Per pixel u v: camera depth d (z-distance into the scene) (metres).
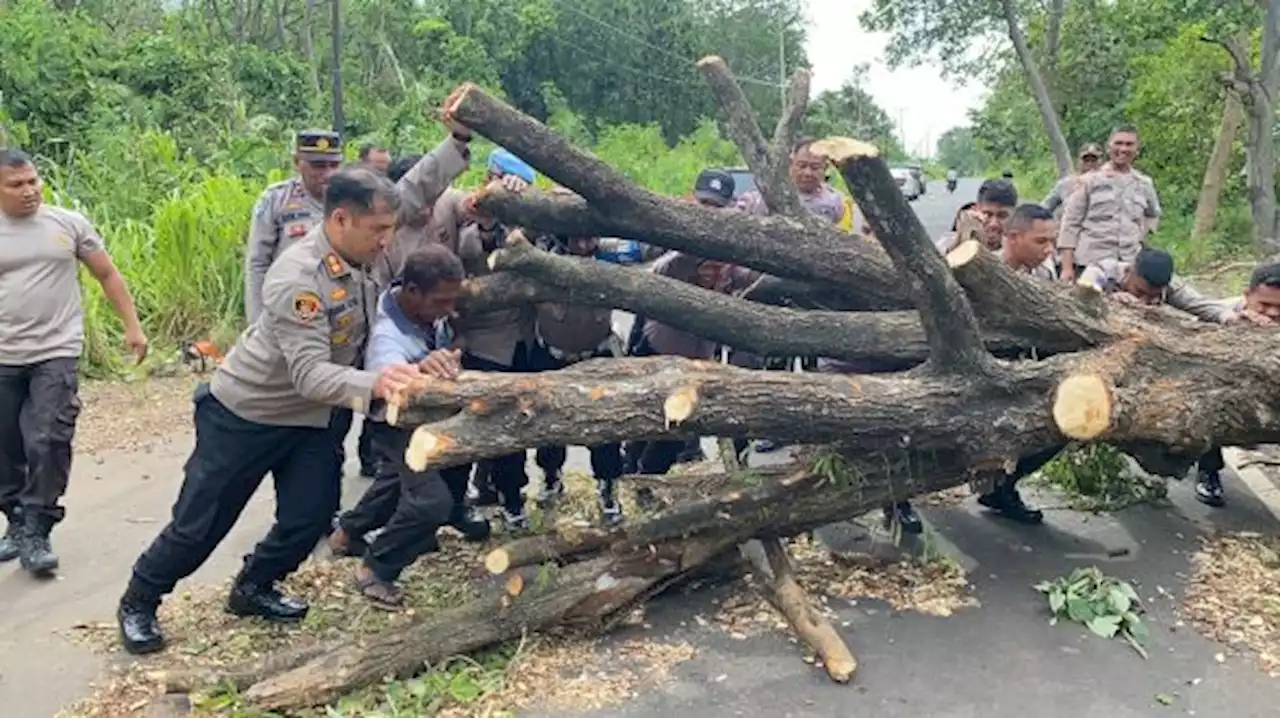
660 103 43.00
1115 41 22.81
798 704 3.76
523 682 3.87
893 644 4.18
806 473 4.38
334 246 3.89
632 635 4.22
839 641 3.99
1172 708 3.75
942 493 5.76
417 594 4.57
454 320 4.86
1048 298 4.52
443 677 3.86
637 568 4.25
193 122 16.84
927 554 4.88
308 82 22.89
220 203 10.08
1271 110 16.55
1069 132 24.00
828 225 5.13
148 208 11.41
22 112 14.66
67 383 4.93
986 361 4.06
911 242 3.80
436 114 4.96
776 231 4.96
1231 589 4.64
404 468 4.25
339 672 3.77
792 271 5.00
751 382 3.92
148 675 3.92
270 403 3.97
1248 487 5.93
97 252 5.14
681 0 44.28
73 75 15.27
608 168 4.64
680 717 3.67
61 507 4.98
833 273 4.97
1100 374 3.93
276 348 3.90
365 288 3.99
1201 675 3.96
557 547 4.18
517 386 3.71
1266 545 5.12
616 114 42.12
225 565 4.94
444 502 4.27
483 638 4.00
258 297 5.26
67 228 5.03
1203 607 4.47
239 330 9.52
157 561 4.05
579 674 3.93
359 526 4.80
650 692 3.82
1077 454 5.57
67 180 11.98
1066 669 4.00
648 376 3.90
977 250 4.31
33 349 4.90
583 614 4.14
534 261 4.61
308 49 26.94
